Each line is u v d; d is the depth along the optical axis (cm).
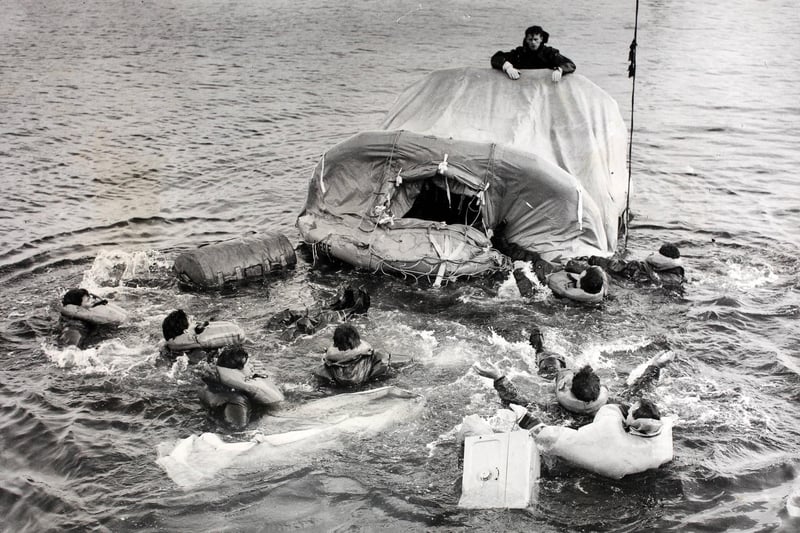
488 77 1366
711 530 688
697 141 1964
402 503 720
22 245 1330
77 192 1605
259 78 2645
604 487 742
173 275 1217
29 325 1050
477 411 855
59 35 3388
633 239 1364
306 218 1305
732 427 824
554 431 776
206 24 3694
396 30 3569
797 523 692
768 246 1330
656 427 750
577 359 962
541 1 4494
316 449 791
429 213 1334
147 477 759
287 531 690
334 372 908
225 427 830
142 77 2647
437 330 1037
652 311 1088
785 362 945
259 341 1009
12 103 2284
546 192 1199
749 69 2786
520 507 708
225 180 1692
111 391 898
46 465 781
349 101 2362
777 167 1764
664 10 4200
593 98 1355
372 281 1191
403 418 838
